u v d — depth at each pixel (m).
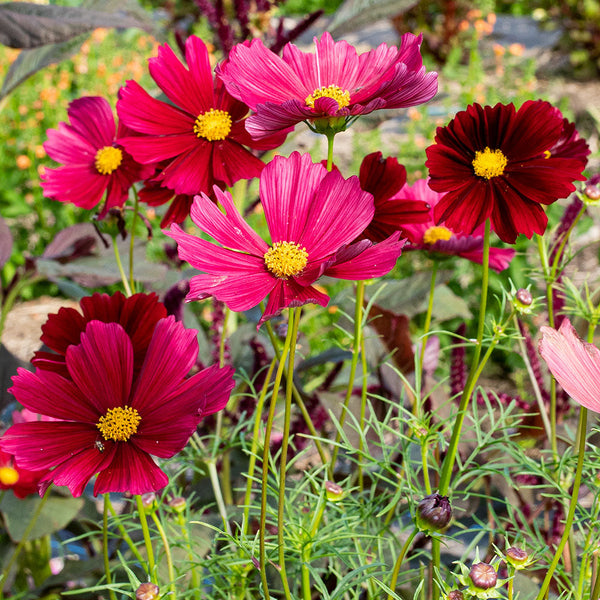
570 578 0.48
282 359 0.36
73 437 0.38
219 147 0.45
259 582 0.53
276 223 0.39
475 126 0.40
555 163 0.40
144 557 0.54
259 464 0.63
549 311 0.49
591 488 0.44
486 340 0.43
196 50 0.45
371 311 0.63
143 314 0.41
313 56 0.43
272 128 0.39
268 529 0.56
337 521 0.45
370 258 0.37
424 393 0.62
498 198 0.41
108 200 0.50
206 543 0.52
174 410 0.37
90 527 0.66
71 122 0.53
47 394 0.38
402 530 0.48
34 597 0.59
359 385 0.65
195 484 0.63
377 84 0.42
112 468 0.37
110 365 0.38
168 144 0.44
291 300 0.36
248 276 0.38
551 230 0.62
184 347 0.38
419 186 0.57
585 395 0.35
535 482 0.57
